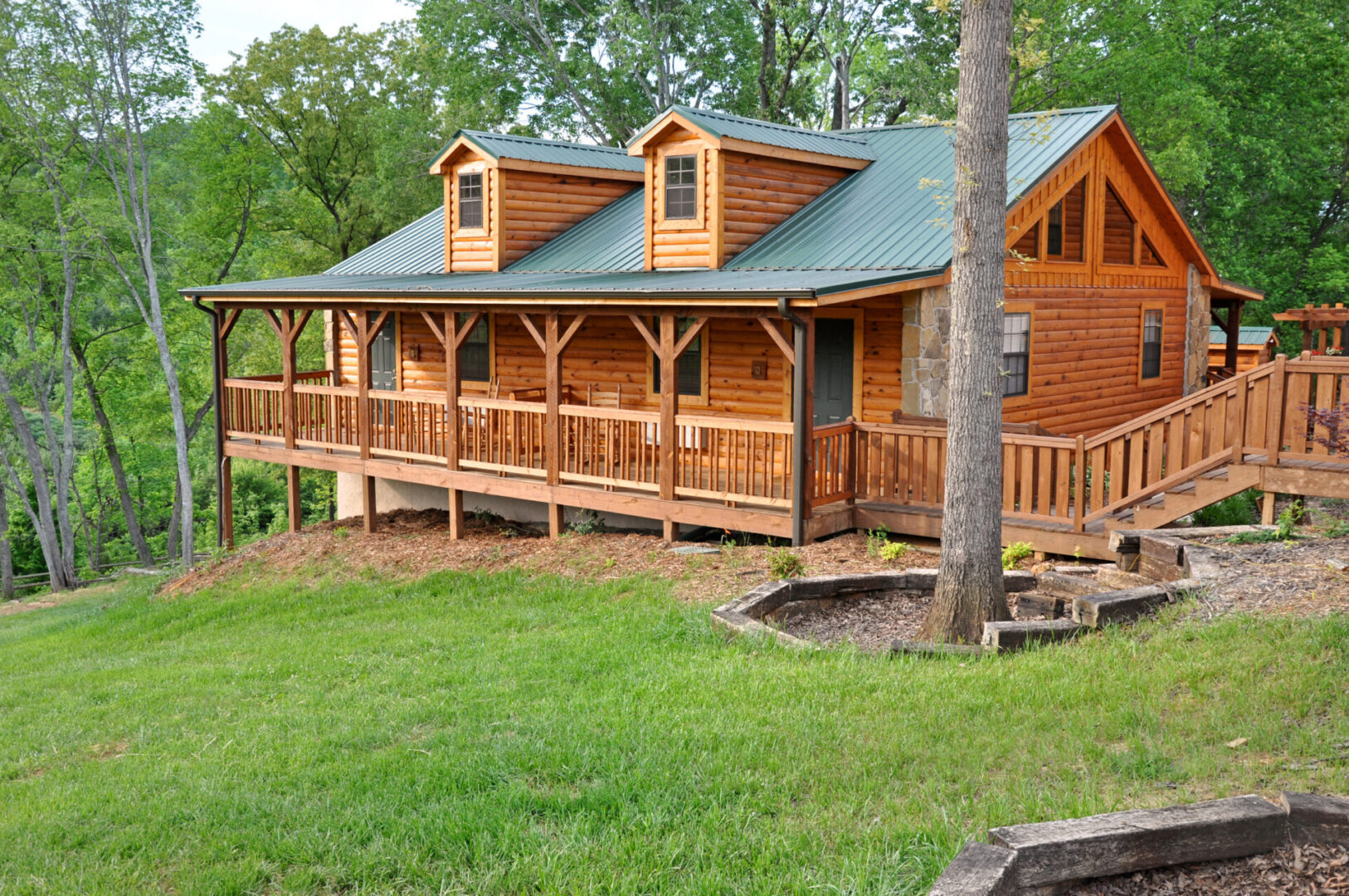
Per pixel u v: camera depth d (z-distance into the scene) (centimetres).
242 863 561
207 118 3584
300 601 1457
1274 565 867
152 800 682
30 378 3575
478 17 3638
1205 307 2141
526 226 2091
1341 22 3634
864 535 1317
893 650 825
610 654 922
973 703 670
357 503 2181
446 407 1666
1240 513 1130
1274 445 1038
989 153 879
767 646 873
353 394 1820
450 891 507
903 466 1304
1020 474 1220
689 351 1794
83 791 734
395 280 1966
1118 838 445
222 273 3872
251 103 3669
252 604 1498
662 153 1741
